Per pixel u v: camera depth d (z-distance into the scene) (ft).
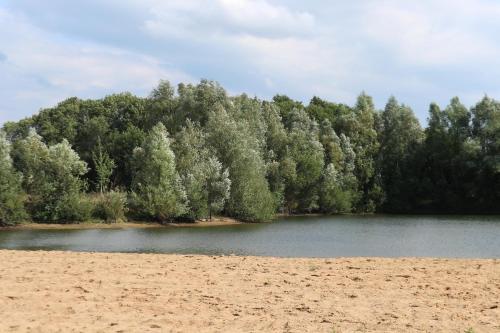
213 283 43.98
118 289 40.52
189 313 33.73
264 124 227.61
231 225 177.27
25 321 30.78
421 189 262.26
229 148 192.54
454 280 46.65
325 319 32.55
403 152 274.16
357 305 36.68
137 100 311.88
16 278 44.09
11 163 164.55
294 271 51.19
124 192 186.50
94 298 37.24
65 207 164.66
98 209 173.47
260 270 51.47
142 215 177.37
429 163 272.92
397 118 278.87
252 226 174.29
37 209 166.30
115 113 307.99
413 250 109.70
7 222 158.40
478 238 135.74
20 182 161.89
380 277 47.93
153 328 29.94
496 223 190.49
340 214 243.40
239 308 35.19
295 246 117.29
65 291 39.34
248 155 194.39
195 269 51.26
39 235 140.36
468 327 31.12
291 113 261.03
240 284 43.75
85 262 54.44
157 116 246.27
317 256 98.89
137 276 46.34
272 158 225.15
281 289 41.91
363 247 115.24
